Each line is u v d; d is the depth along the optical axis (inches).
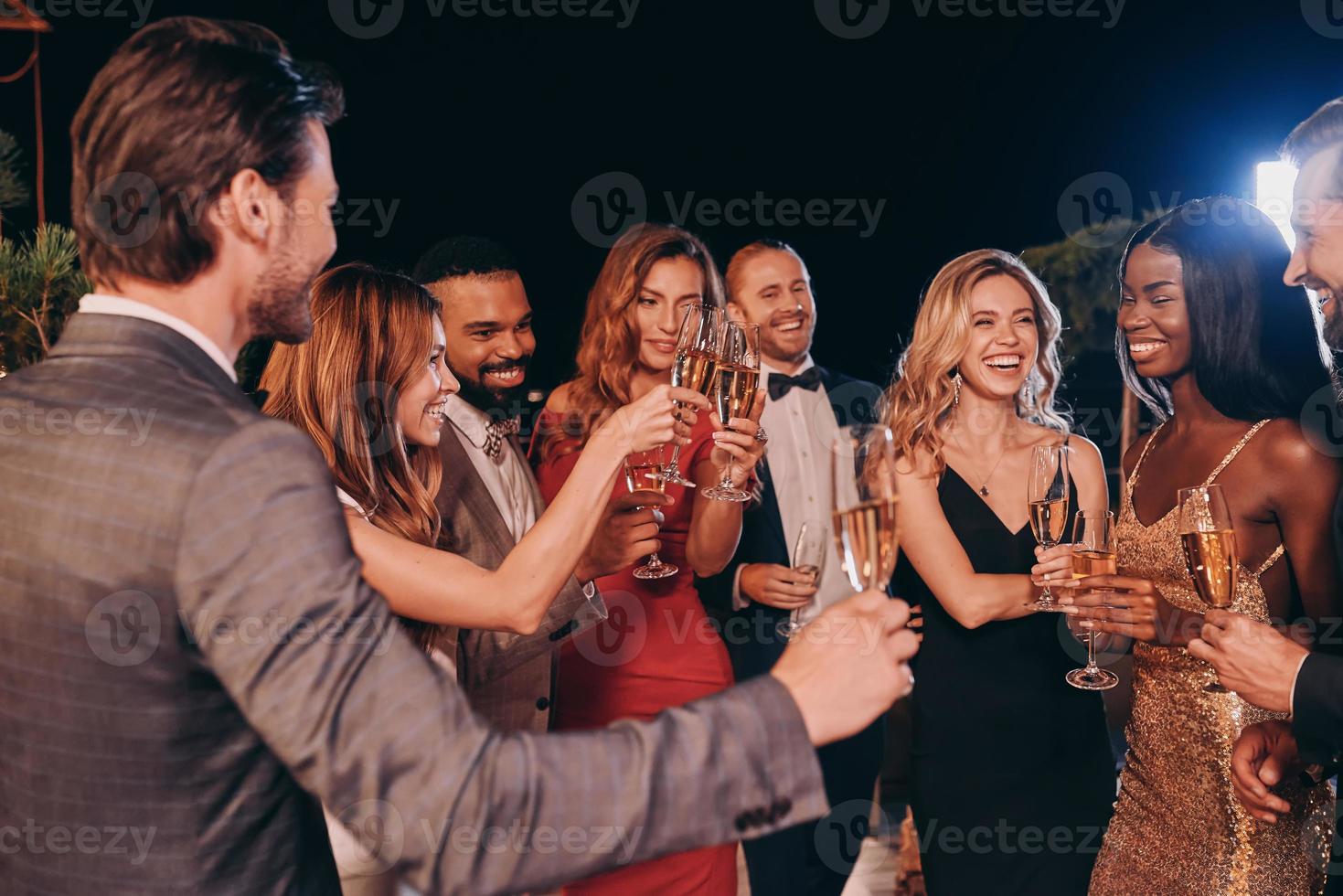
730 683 111.3
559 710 108.4
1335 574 84.6
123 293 46.1
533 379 225.3
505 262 112.0
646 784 40.0
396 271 89.0
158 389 43.9
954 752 99.3
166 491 40.9
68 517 42.1
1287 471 85.4
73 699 42.8
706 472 109.3
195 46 45.2
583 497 68.2
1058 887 97.3
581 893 102.5
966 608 96.8
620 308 117.8
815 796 42.1
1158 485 94.5
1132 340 93.7
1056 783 98.6
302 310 49.3
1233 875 86.2
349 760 38.8
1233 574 77.3
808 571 74.4
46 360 46.3
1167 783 90.1
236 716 44.6
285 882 47.0
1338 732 71.4
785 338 148.2
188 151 44.2
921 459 100.6
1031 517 92.0
